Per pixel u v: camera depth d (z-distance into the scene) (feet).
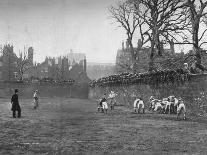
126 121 69.21
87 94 277.03
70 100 209.15
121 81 145.48
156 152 34.60
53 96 259.80
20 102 171.83
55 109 113.60
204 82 75.77
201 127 57.98
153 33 114.01
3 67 260.62
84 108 120.88
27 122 67.87
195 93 79.97
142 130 53.62
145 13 121.90
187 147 37.63
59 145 38.68
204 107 75.66
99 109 105.29
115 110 109.81
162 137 45.65
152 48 114.21
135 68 142.82
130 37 154.61
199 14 86.84
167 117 78.84
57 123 64.54
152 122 67.41
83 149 36.17
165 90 96.27
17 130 53.62
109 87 174.60
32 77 258.37
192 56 86.89
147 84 110.52
